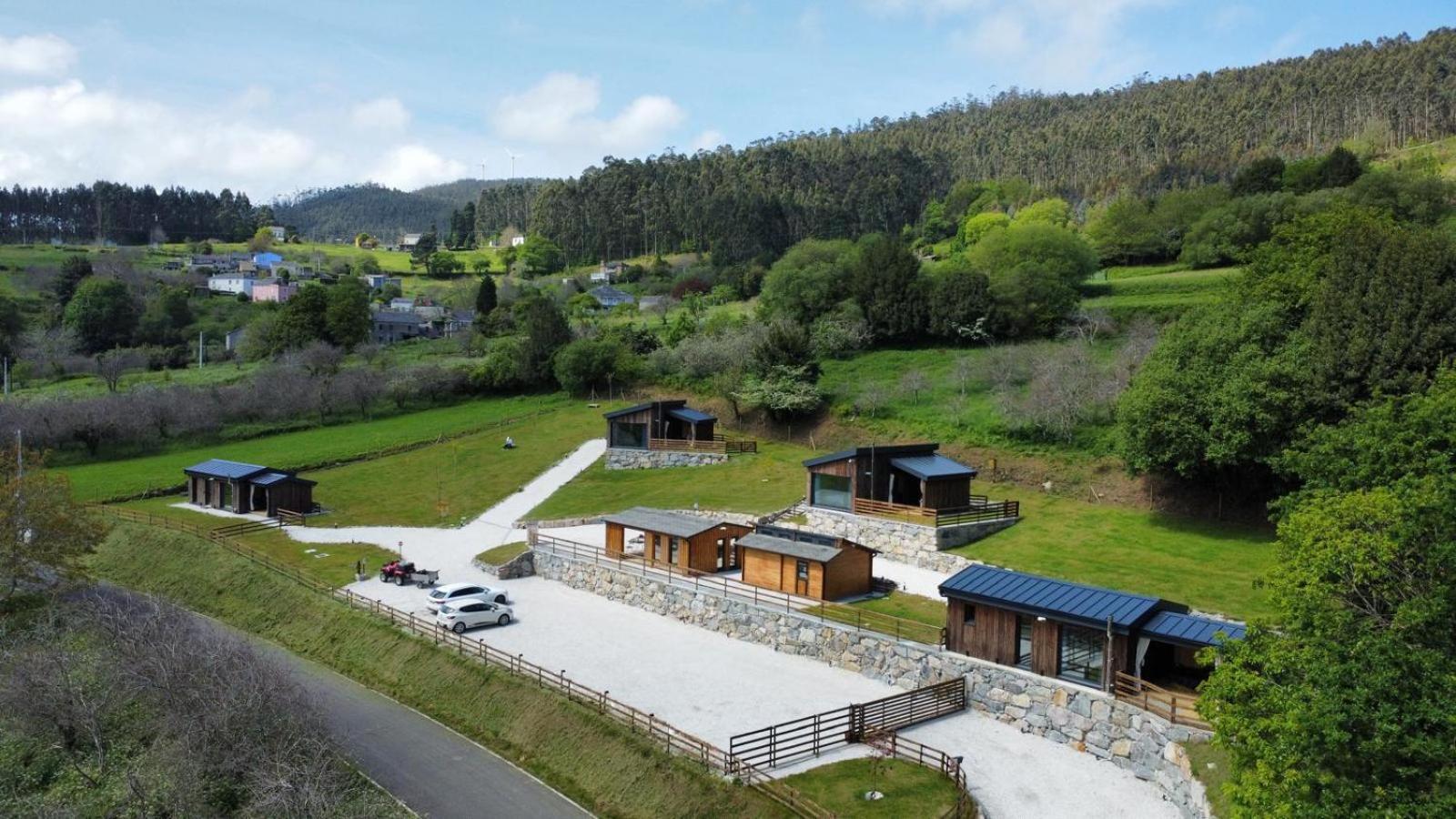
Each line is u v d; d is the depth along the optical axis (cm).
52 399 10038
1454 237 6069
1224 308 5694
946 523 5300
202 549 6253
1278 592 2706
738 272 16225
